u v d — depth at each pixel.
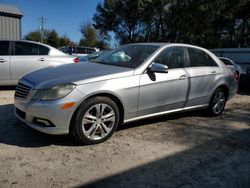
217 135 5.36
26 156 4.02
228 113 7.14
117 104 4.75
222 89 6.63
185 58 5.82
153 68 4.96
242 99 9.48
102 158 4.08
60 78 4.39
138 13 45.19
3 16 18.70
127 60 5.32
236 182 3.63
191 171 3.85
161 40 42.91
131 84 4.77
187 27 35.91
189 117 6.46
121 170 3.78
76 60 9.20
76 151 4.25
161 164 4.01
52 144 4.45
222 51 13.61
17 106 4.56
